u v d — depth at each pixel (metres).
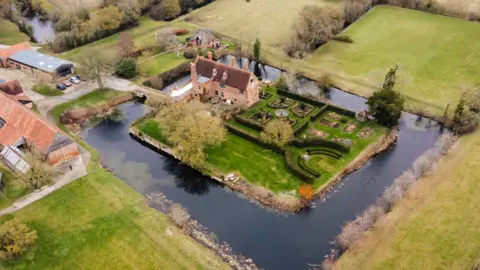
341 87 131.00
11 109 105.62
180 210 84.19
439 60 142.12
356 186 91.69
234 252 76.75
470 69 136.12
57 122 113.94
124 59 135.38
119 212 83.88
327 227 82.00
